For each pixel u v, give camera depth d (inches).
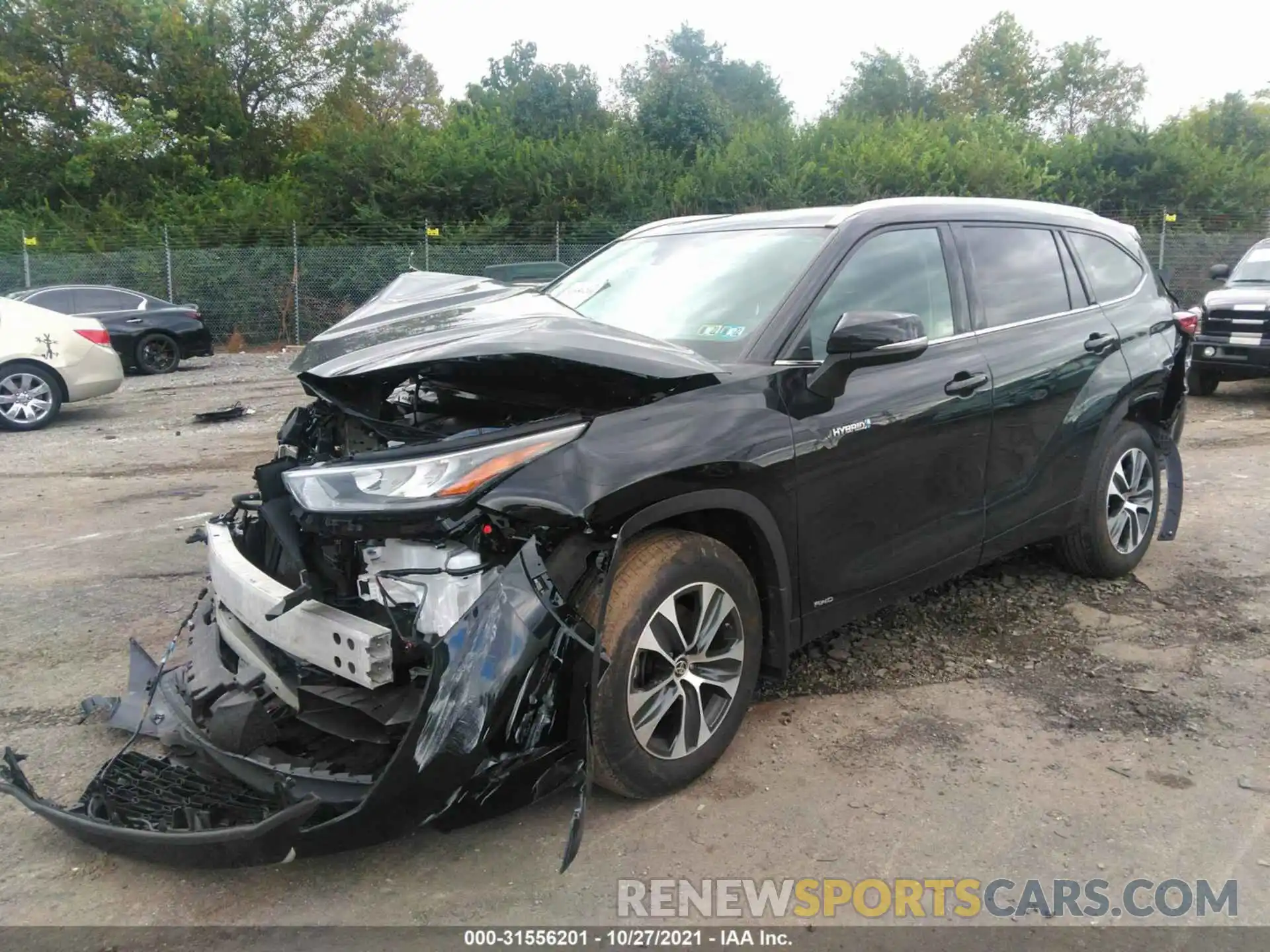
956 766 124.6
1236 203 989.8
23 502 273.6
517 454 100.7
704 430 112.9
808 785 120.4
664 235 166.6
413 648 101.1
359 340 127.7
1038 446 163.5
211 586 130.3
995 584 187.5
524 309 140.2
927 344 123.0
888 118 1679.4
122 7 1109.7
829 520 129.2
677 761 115.7
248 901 100.7
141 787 109.0
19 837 112.9
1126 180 992.2
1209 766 123.9
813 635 132.6
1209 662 153.6
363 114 1317.7
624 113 1392.7
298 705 105.8
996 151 979.9
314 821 94.0
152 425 408.5
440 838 110.7
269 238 851.4
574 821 97.7
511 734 97.7
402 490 98.7
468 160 911.7
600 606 100.3
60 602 189.5
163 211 899.4
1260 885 101.4
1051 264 175.5
